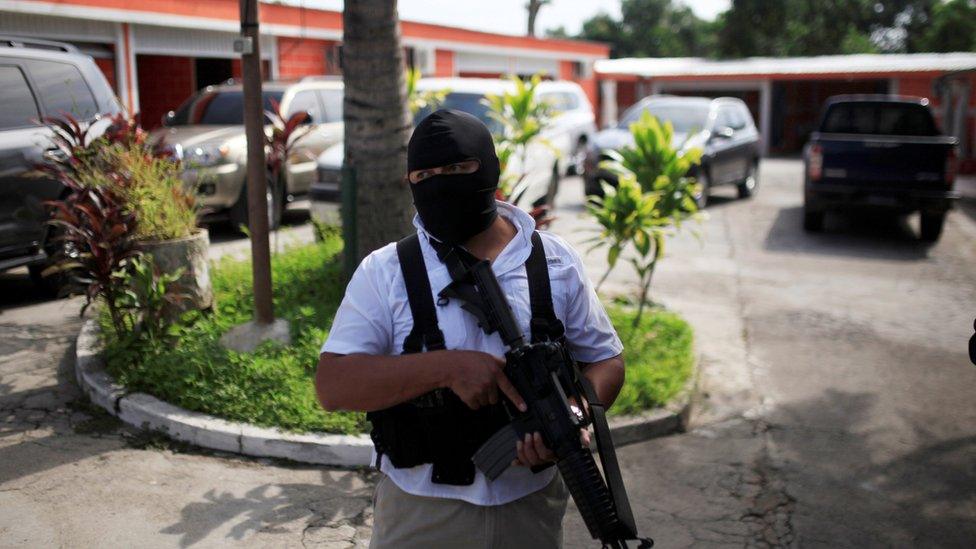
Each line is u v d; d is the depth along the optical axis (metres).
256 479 4.15
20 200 6.76
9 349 5.82
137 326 5.34
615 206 6.30
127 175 5.56
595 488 1.73
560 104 16.28
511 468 1.91
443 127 1.84
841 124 12.34
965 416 5.27
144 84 17.09
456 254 1.88
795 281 8.98
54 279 7.22
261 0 14.84
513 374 1.79
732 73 29.94
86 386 5.03
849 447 4.78
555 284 1.96
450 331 1.85
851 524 3.92
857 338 6.94
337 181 9.20
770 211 14.20
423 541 1.94
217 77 17.44
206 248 5.79
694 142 13.67
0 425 4.62
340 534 3.69
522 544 1.94
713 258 10.13
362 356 1.86
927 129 12.01
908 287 8.78
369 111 5.84
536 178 11.23
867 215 13.75
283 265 7.04
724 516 3.97
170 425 4.54
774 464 4.54
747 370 6.09
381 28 5.74
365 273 1.92
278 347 5.21
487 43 23.62
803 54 48.47
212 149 9.43
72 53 7.62
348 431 4.44
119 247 5.12
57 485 3.99
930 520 3.97
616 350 2.08
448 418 1.87
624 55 68.00
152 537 3.59
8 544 3.48
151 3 13.66
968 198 16.41
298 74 17.55
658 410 4.97
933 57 31.19
